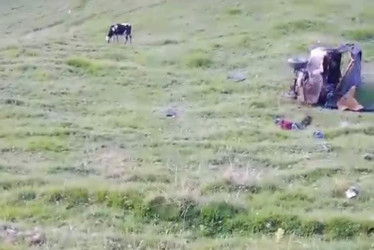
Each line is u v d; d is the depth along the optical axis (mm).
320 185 18156
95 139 23500
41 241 13086
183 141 23438
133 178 18141
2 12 57531
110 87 31531
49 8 57906
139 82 32531
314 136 24500
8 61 34594
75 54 37375
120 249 12875
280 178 18594
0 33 52094
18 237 13211
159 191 16047
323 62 29188
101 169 19547
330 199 16750
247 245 13430
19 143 22438
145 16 51594
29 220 14859
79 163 20281
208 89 31469
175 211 15055
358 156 21797
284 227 14562
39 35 49844
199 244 13516
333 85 29469
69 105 28469
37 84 31125
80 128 24969
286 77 33469
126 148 22453
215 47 40031
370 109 28656
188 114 27719
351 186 17609
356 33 42719
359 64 30281
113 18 53062
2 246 12516
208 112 27984
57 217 15055
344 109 28500
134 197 15727
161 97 30375
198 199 15383
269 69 35375
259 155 21609
